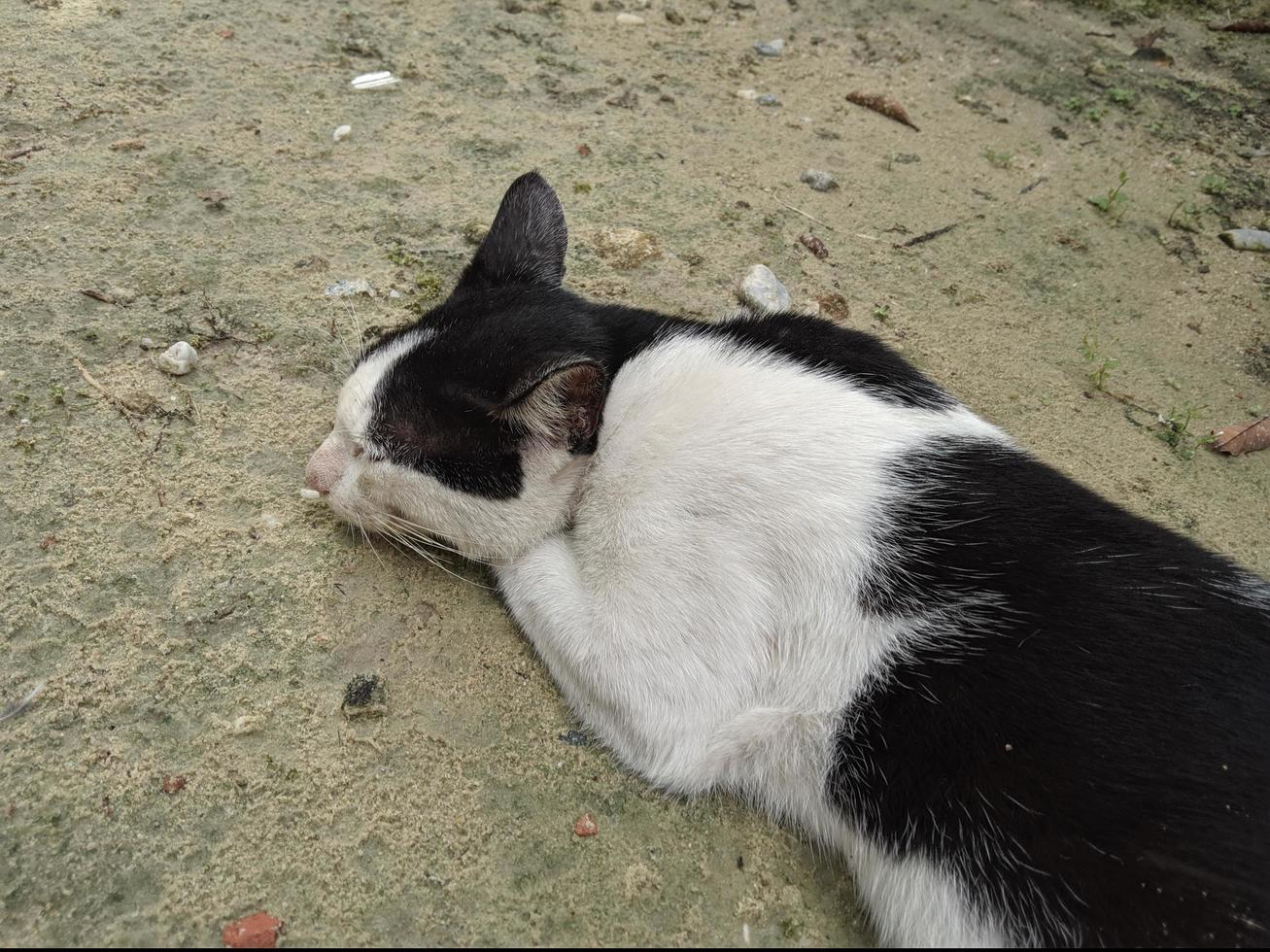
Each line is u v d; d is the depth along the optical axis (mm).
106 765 271
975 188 559
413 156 495
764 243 488
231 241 427
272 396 371
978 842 259
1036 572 278
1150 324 491
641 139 541
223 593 311
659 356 332
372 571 328
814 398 315
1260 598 283
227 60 533
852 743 280
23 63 497
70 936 243
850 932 272
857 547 290
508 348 309
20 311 377
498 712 302
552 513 324
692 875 275
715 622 292
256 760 277
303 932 251
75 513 322
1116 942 240
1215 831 242
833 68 644
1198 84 664
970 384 439
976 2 729
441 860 267
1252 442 433
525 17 622
